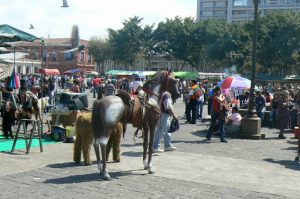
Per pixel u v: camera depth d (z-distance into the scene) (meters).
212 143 14.73
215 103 15.25
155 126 9.47
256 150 13.57
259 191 8.27
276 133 18.98
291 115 20.05
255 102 21.94
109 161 10.52
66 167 9.64
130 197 7.44
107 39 95.94
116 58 86.56
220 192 8.05
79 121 9.88
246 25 69.00
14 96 14.34
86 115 9.88
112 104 8.52
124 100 8.94
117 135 10.30
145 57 85.56
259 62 67.25
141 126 9.32
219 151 12.98
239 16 145.12
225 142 15.12
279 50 65.06
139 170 9.63
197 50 78.25
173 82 9.87
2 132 14.71
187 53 78.44
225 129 16.97
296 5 135.00
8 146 12.34
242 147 14.09
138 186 8.21
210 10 151.00
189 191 8.03
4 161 10.02
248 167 10.67
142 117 9.20
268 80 62.81
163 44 80.19
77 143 10.01
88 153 9.89
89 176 8.84
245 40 68.25
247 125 16.69
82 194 7.49
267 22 66.81
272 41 65.75
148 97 9.60
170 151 12.52
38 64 56.44
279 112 17.20
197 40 76.44
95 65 103.50
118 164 10.21
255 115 17.05
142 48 84.00
